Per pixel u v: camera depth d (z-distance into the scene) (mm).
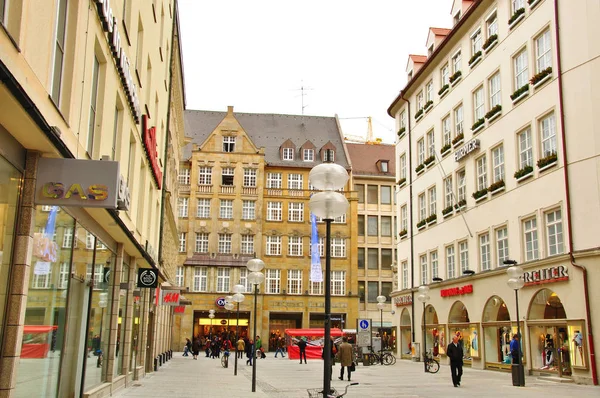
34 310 9445
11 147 8109
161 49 27812
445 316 36875
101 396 15297
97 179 9047
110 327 17016
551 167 26312
